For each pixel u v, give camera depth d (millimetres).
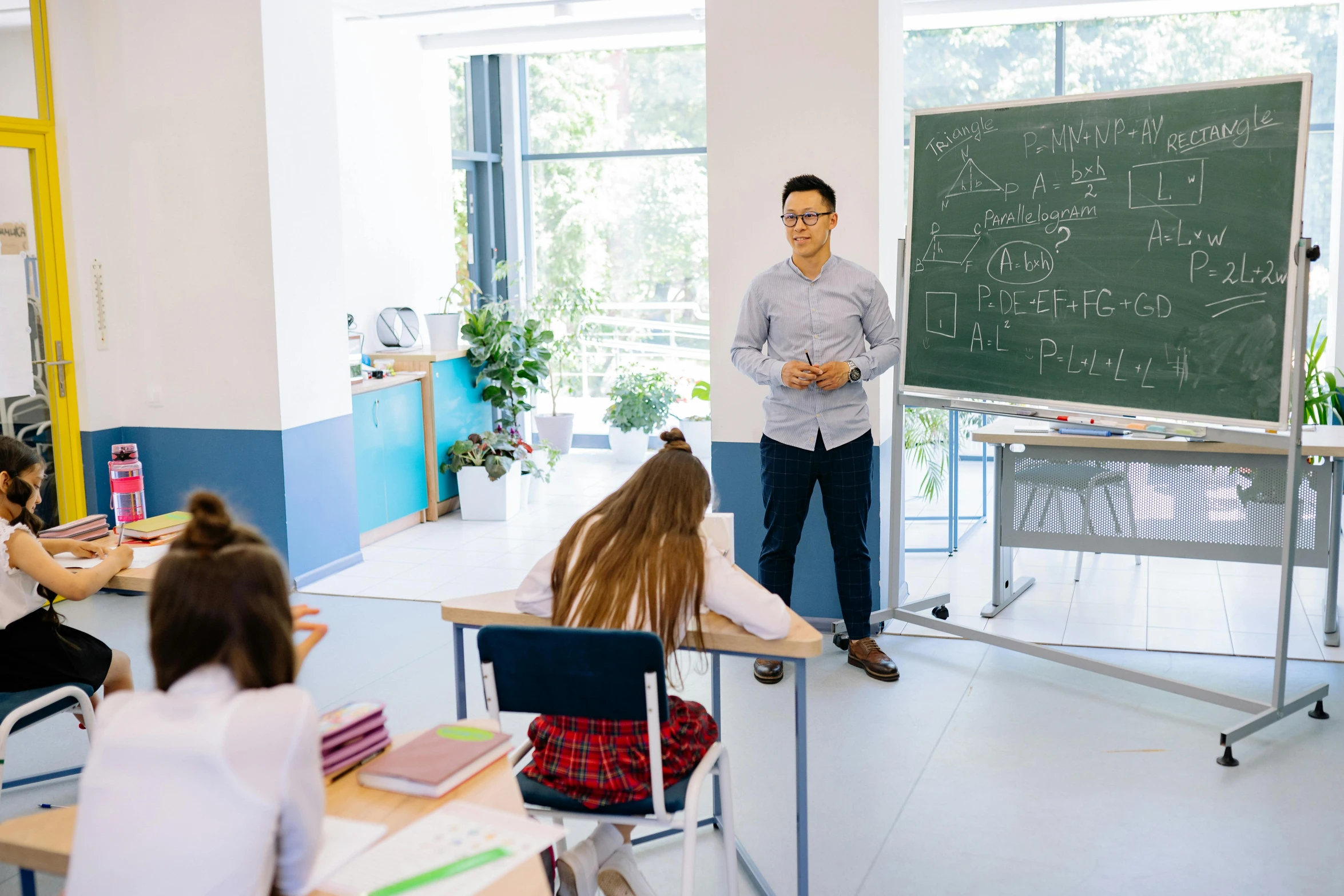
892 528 4406
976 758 3338
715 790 2902
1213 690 3473
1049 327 3750
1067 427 4422
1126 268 3525
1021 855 2768
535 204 8680
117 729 1376
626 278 8625
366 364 6691
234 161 5039
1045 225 3719
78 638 2936
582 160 8523
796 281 3975
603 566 2209
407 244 7695
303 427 5316
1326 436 4141
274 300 5086
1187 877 2639
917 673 4078
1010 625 4570
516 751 2328
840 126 4316
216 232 5102
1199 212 3336
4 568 2754
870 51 4234
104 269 5230
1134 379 3535
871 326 4000
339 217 5551
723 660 4246
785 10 4320
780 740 3504
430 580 5445
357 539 5789
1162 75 7250
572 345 8539
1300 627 4438
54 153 5035
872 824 2951
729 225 4500
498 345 7195
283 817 1373
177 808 1328
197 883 1312
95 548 3039
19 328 4969
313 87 5320
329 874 1490
